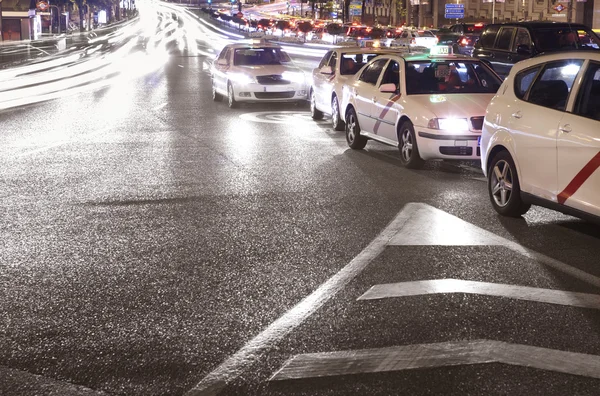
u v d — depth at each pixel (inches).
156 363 178.2
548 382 165.6
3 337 194.4
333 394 161.3
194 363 178.1
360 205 346.0
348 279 239.3
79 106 832.3
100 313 211.0
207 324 202.4
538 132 292.5
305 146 533.0
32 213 334.3
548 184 288.8
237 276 243.6
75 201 358.6
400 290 228.2
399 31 2298.2
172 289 231.1
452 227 305.0
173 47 2628.0
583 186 270.1
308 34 2989.7
